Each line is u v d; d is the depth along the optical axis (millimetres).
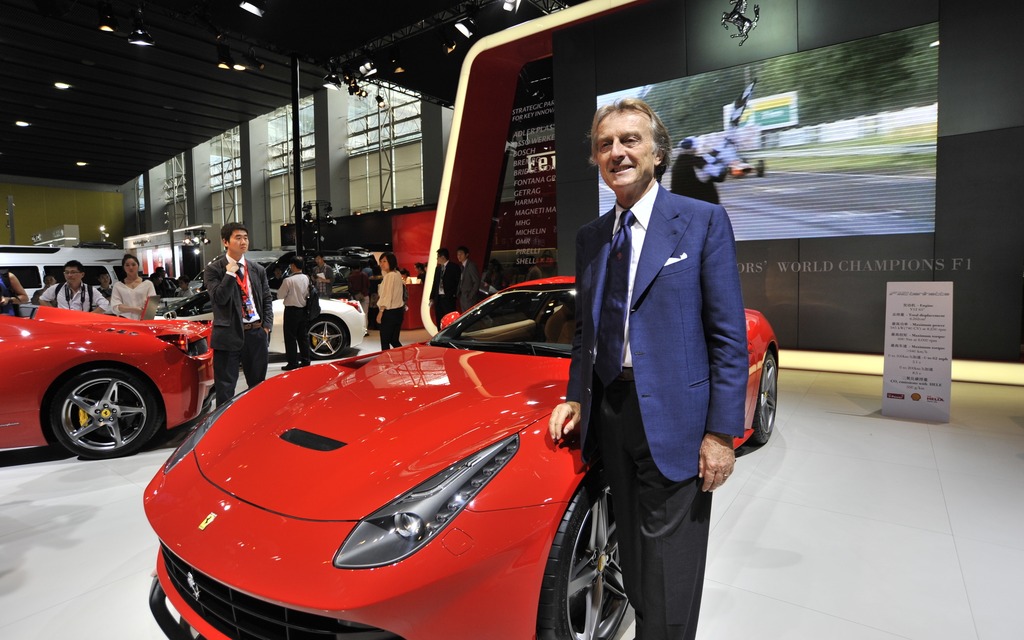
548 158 8648
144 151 22875
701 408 1176
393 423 1581
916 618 1704
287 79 15977
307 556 1183
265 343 3746
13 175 26578
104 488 2832
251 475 1456
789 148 5617
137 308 5176
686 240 1181
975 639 1604
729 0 5781
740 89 5801
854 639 1618
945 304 3666
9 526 2432
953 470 2855
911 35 4957
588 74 6625
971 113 4781
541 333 2498
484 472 1306
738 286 1187
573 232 6895
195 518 1382
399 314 6348
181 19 10297
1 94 15805
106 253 11867
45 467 3117
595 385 1305
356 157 20953
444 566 1164
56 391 3094
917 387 3771
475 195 8641
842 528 2277
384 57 12070
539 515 1290
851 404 4203
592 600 1541
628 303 1224
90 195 30281
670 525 1207
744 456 3127
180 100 17031
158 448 3432
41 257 10938
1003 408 3996
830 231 5500
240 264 3557
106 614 1812
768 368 3273
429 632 1165
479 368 2070
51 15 9070
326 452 1479
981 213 4809
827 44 5340
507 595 1247
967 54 4758
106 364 3191
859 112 5250
